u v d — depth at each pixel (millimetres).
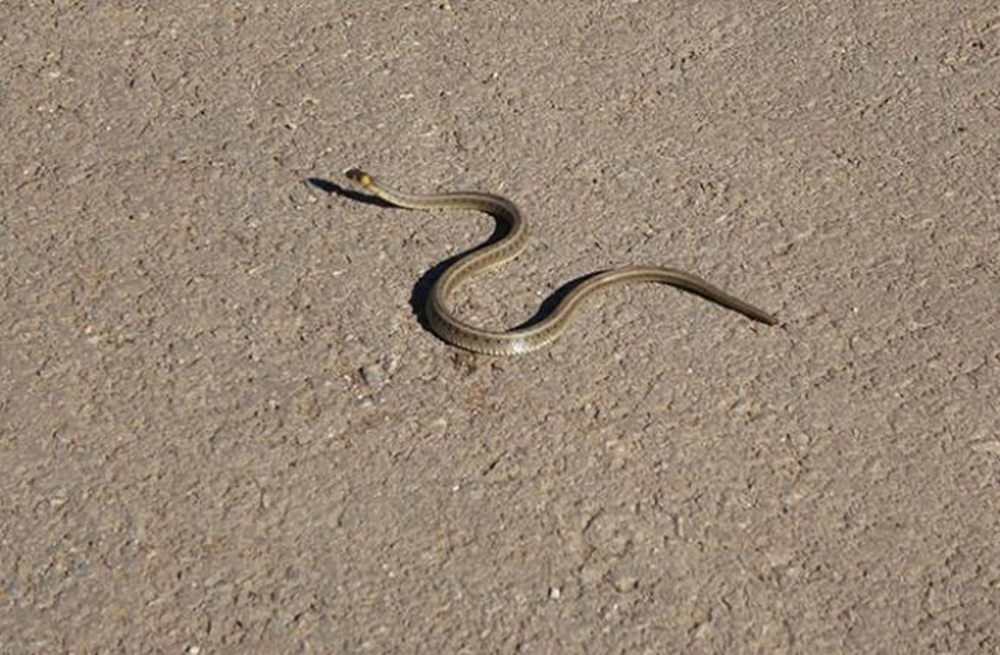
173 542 8055
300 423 8766
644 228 10250
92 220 10180
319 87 11383
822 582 7934
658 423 8805
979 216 10383
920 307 9656
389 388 9000
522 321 9523
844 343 9391
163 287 9680
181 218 10227
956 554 8102
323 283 9750
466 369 9148
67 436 8648
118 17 12008
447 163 10750
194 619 7676
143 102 11219
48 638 7574
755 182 10641
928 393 9055
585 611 7754
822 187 10609
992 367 9227
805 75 11609
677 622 7715
